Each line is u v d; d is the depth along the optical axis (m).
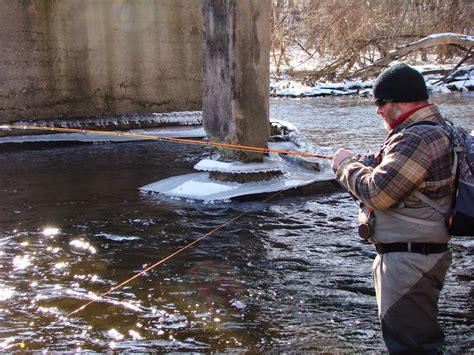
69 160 10.90
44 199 7.95
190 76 15.16
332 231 6.40
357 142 12.52
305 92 26.30
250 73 7.84
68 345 3.88
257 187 7.88
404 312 3.02
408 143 2.95
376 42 29.14
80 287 4.89
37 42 13.11
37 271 5.26
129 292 4.78
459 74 28.02
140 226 6.62
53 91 13.48
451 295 4.65
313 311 4.40
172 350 3.79
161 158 11.02
